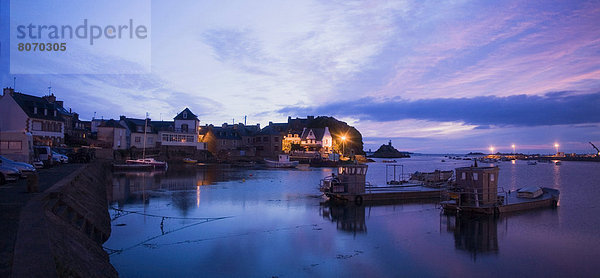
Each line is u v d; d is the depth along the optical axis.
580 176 72.38
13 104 52.25
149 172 59.38
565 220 22.88
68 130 76.75
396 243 17.42
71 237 10.77
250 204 28.20
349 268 13.91
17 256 6.92
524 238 18.64
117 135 76.31
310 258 14.99
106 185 39.34
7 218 10.64
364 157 147.88
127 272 12.98
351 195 29.58
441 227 20.88
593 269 14.17
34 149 35.03
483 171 24.69
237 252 15.62
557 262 15.03
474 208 24.34
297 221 22.12
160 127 91.38
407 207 27.58
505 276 13.39
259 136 112.94
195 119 93.31
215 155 102.19
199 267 13.67
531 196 28.64
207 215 23.48
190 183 43.47
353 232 19.48
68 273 7.55
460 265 14.49
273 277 12.83
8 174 20.72
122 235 18.00
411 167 116.56
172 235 18.19
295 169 84.88
